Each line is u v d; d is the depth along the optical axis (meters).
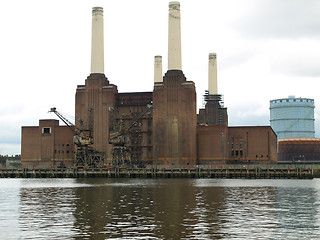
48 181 149.25
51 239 40.59
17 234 42.81
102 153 194.25
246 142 198.12
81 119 192.50
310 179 159.38
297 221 49.69
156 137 195.00
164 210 59.41
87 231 44.09
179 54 198.75
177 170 173.00
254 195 83.12
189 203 68.44
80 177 179.50
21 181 150.50
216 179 161.25
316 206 63.97
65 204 67.62
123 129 185.75
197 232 43.41
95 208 61.97
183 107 193.62
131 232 43.47
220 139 195.00
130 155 192.50
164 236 41.62
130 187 109.94
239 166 170.50
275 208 61.56
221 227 46.00
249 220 50.41
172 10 199.62
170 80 195.75
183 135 192.50
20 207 63.88
